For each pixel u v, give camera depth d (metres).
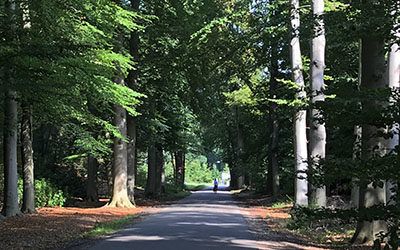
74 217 18.89
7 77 11.04
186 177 102.38
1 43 11.17
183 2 26.42
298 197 22.08
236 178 63.84
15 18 13.72
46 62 12.07
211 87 32.59
